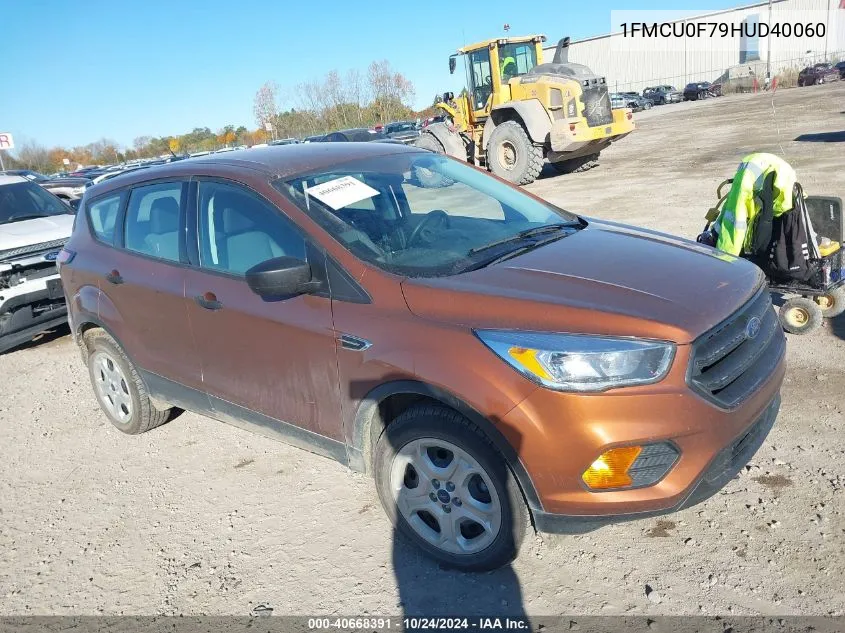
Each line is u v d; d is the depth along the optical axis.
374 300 2.91
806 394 4.11
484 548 2.81
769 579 2.69
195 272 3.66
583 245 3.28
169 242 3.86
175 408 4.91
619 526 3.12
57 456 4.51
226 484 3.89
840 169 10.89
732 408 2.57
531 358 2.49
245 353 3.43
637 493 2.47
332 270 3.05
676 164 14.96
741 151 15.28
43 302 6.61
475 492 2.84
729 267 3.07
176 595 3.03
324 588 2.96
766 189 4.75
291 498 3.67
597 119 14.72
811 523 2.97
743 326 2.73
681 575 2.77
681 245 3.37
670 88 49.53
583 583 2.79
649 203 10.40
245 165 3.64
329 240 3.10
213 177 3.65
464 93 16.59
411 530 3.04
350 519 3.42
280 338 3.22
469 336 2.62
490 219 3.66
